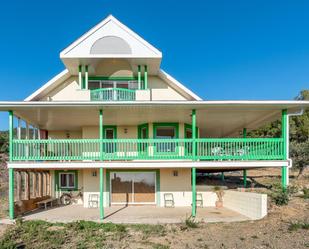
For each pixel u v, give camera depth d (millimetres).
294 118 40375
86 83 18438
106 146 19203
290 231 11258
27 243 10930
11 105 14070
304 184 21016
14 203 14648
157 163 15164
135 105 14414
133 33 18344
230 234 11484
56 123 19031
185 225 12938
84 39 18219
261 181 24312
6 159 36000
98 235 11672
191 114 16578
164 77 19359
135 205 18578
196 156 15289
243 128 22781
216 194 18719
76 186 20297
